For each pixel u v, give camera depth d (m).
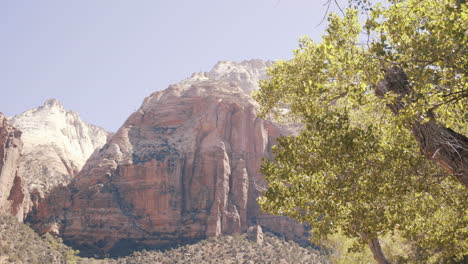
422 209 16.89
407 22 12.17
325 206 15.84
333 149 15.45
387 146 15.61
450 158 11.88
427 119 11.48
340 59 13.10
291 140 17.48
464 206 15.73
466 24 10.89
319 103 16.55
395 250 30.48
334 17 15.01
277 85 18.59
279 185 17.61
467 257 24.83
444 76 12.30
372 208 15.52
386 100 12.16
